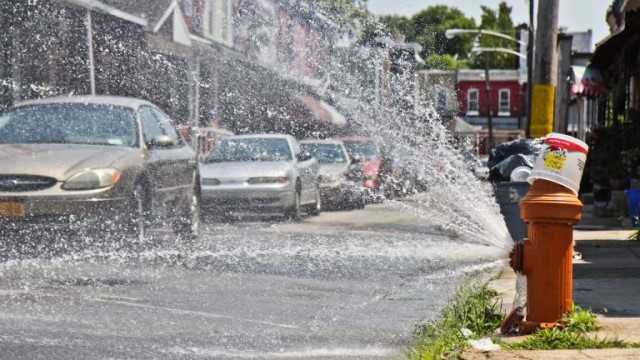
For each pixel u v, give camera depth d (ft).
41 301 38.81
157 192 59.11
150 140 59.98
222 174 86.89
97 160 54.65
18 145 56.13
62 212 52.80
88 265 49.11
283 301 40.98
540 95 82.48
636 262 55.62
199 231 67.26
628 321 35.27
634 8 80.84
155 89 127.03
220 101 155.02
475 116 426.10
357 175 112.27
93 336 32.45
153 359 29.32
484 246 61.11
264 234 73.26
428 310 39.34
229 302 40.29
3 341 31.24
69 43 106.42
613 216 91.61
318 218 95.71
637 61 104.58
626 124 97.09
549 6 81.82
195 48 136.67
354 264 54.29
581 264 54.65
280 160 92.22
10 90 96.58
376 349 31.58
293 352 30.89
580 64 197.67
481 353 29.63
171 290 42.80
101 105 60.54
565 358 28.71
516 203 48.39
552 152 32.71
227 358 29.81
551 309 33.04
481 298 39.50
